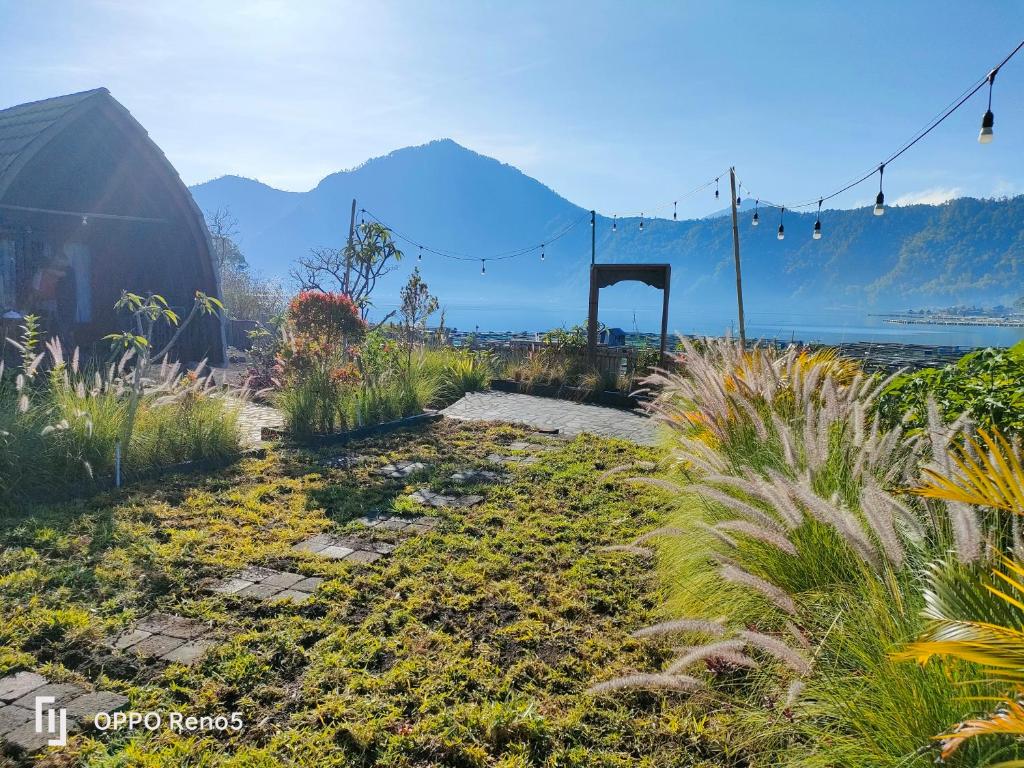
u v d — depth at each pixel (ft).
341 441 25.90
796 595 8.63
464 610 11.69
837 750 6.44
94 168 35.06
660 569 12.66
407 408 31.63
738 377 16.19
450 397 39.29
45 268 33.63
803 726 7.11
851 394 11.94
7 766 7.42
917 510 9.35
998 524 7.33
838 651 7.41
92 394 19.35
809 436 9.96
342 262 72.64
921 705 6.24
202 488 18.52
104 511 16.08
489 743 8.21
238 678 9.32
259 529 15.52
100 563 12.98
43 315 33.81
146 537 14.43
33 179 32.73
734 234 36.17
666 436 22.90
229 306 67.51
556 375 43.14
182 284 40.73
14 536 14.11
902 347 90.27
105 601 11.43
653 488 18.76
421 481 20.25
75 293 35.91
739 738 8.07
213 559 13.39
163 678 9.29
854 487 10.34
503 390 43.78
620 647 10.53
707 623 7.07
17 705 8.50
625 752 8.09
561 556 14.34
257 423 29.86
